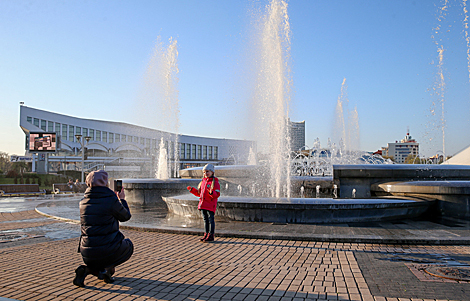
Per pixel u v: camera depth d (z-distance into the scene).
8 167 75.06
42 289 4.11
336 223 8.42
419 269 4.82
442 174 12.16
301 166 19.80
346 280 4.36
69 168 75.88
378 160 22.20
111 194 4.32
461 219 9.12
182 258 5.52
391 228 7.73
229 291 4.00
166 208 12.40
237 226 8.02
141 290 4.05
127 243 4.52
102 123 80.50
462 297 3.74
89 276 4.66
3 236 7.64
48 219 10.42
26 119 69.50
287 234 6.97
